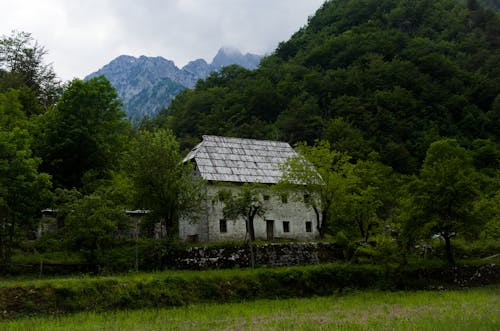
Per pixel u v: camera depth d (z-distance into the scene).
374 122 106.81
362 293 38.94
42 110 66.88
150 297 33.06
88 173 51.91
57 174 54.34
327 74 130.00
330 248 47.31
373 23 165.75
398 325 24.28
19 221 40.38
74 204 39.69
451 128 108.50
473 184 45.62
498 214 47.69
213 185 51.47
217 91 129.38
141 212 50.97
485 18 165.88
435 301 33.66
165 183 44.97
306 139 103.19
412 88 121.56
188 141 98.38
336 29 177.12
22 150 40.00
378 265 43.56
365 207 51.47
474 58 137.12
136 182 44.94
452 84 124.00
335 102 115.12
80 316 29.00
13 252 41.22
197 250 43.03
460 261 46.50
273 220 53.50
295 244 45.97
